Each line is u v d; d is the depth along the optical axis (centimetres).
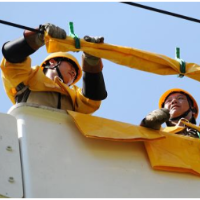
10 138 1231
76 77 1492
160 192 1250
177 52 1382
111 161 1252
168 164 1278
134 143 1301
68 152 1238
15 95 1362
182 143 1342
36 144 1229
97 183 1212
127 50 1316
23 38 1280
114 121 1308
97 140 1272
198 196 1275
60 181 1193
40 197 1163
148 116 1327
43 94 1355
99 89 1362
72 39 1282
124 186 1229
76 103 1378
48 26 1259
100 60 1342
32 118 1261
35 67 1355
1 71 1330
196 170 1303
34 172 1189
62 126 1271
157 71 1342
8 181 1171
